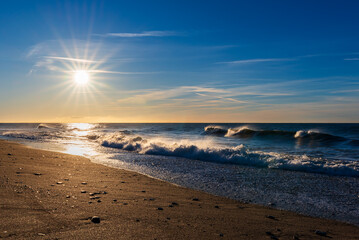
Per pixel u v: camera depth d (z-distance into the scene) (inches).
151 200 185.2
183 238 113.2
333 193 233.3
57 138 893.2
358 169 323.9
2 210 126.0
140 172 317.7
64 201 156.6
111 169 325.1
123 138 756.0
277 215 171.0
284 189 245.8
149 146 553.9
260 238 124.2
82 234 105.4
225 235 123.9
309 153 550.9
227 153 440.5
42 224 112.8
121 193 198.8
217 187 249.8
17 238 94.5
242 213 170.4
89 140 827.4
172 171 329.4
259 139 920.9
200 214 158.9
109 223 123.4
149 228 122.1
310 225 153.6
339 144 737.6
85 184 220.5
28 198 153.7
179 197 203.9
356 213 181.2
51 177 237.6
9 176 222.4
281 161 374.6
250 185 259.6
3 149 468.8
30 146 601.6
